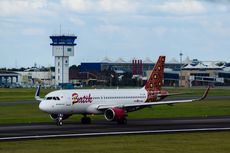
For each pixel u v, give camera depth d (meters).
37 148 134.25
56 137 159.00
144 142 146.12
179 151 129.12
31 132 173.88
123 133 170.50
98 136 161.88
